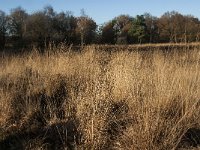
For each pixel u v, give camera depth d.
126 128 5.03
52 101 6.44
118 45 10.02
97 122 4.79
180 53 8.20
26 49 12.73
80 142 4.90
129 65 6.98
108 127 5.08
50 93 6.88
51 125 5.50
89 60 8.19
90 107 5.08
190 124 5.04
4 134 5.33
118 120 5.21
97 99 5.08
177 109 5.55
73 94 6.00
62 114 5.90
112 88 6.10
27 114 5.90
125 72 6.45
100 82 5.87
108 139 4.88
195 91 5.92
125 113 5.50
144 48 9.80
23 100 6.54
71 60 8.42
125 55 7.93
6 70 9.04
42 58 9.63
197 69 6.90
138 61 7.65
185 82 6.20
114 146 4.77
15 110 6.08
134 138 4.60
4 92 6.63
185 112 5.12
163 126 4.75
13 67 9.22
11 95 6.49
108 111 5.15
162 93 5.52
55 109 6.07
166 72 6.64
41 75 7.75
